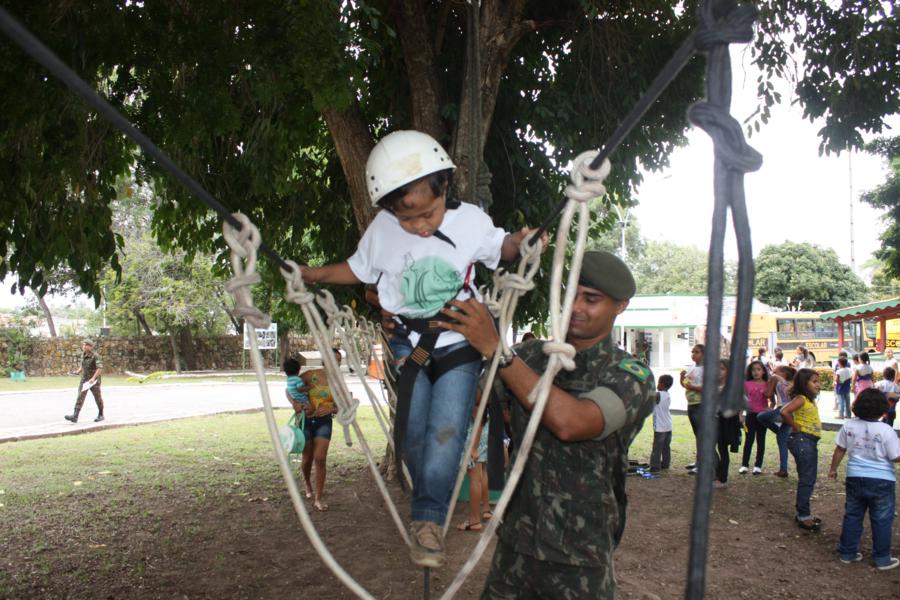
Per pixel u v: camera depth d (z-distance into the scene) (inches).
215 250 369.4
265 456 435.8
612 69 344.8
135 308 1180.5
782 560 248.4
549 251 367.9
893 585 225.1
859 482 242.8
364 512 304.2
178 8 200.1
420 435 95.2
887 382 518.3
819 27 324.8
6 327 1336.1
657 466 393.7
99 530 275.1
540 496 97.9
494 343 91.6
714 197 41.1
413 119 300.4
